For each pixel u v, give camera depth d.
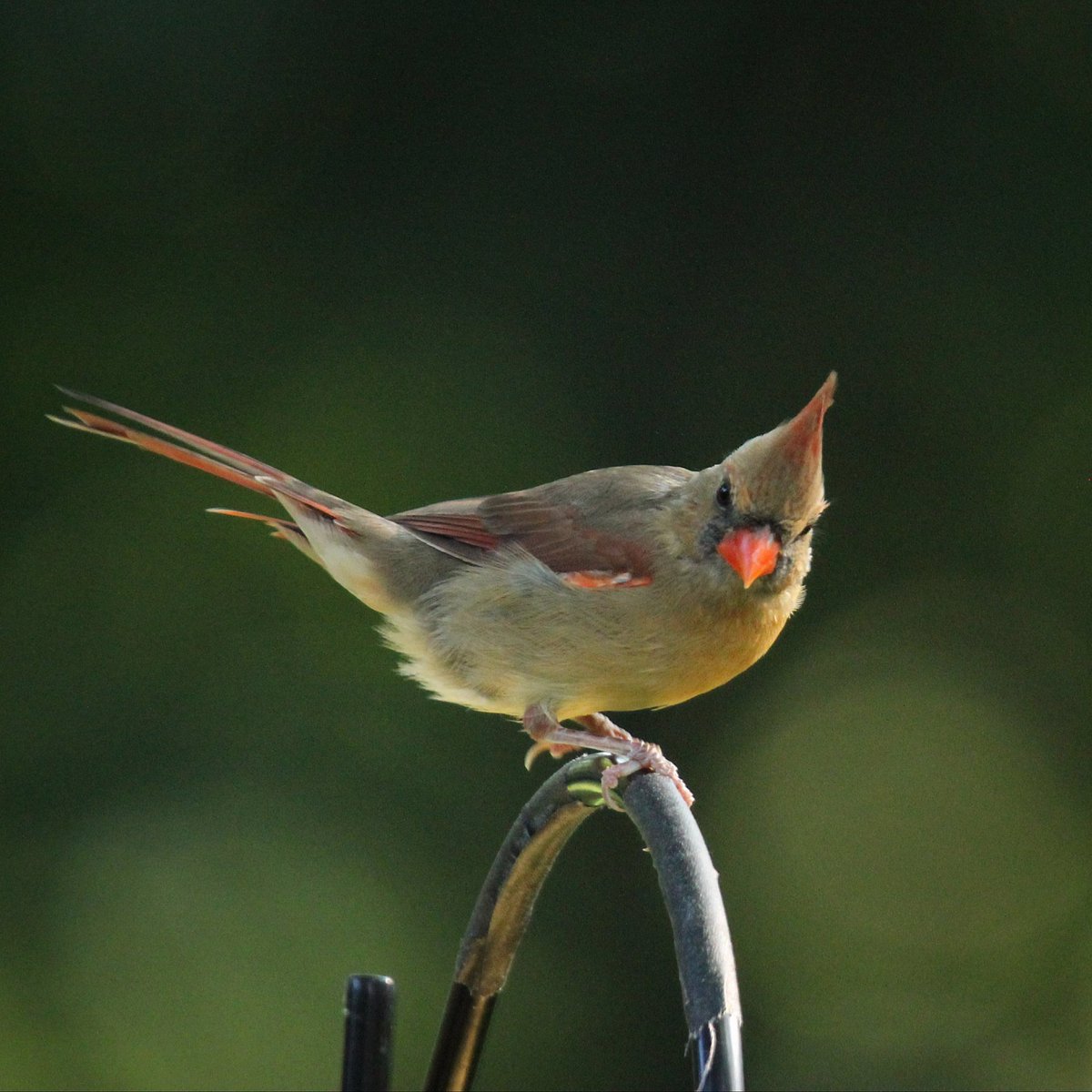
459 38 12.79
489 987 5.64
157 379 12.12
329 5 12.66
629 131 12.82
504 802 11.59
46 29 12.43
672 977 11.60
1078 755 12.04
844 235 12.68
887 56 12.76
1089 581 12.21
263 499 12.01
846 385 12.54
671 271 12.72
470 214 12.67
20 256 12.17
